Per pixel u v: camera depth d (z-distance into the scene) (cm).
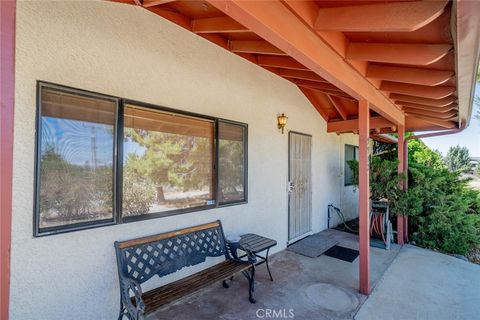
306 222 510
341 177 661
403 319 244
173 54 266
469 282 324
